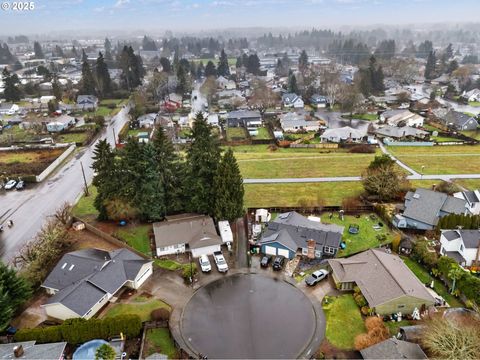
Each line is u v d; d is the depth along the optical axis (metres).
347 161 81.94
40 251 44.25
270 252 47.94
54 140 97.50
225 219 52.03
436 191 59.00
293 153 89.56
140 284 42.62
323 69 193.38
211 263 46.53
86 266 41.91
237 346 34.31
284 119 113.38
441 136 100.94
